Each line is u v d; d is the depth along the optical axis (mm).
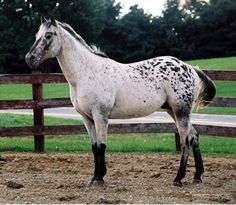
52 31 7340
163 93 7828
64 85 34406
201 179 8195
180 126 7848
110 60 7809
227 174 8680
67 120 17281
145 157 10430
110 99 7449
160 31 54781
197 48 56438
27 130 11305
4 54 44156
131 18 55000
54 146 11891
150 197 6820
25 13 43906
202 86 8195
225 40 56406
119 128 11250
